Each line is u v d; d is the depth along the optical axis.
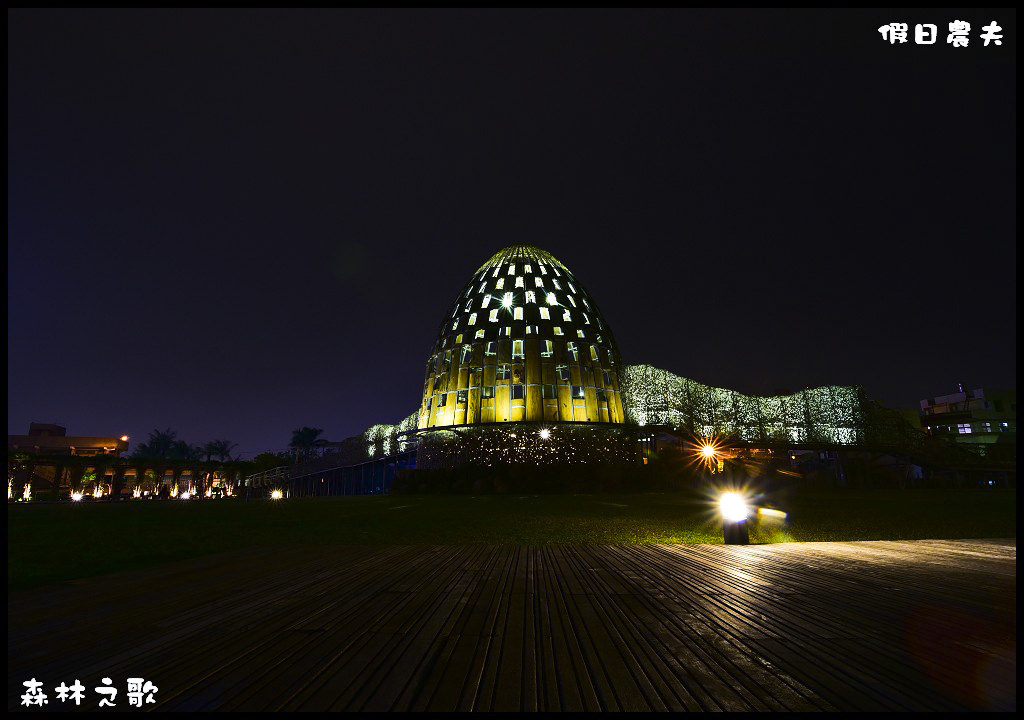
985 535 13.73
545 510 23.66
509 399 52.31
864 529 15.12
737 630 4.89
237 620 5.45
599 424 51.38
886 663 3.99
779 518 17.34
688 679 3.71
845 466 55.88
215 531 16.53
